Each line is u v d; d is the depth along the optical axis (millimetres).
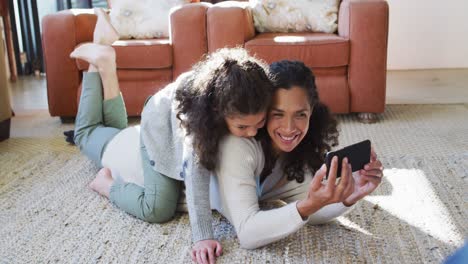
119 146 1759
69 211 1650
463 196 1698
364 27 2576
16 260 1367
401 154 2133
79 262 1352
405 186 1790
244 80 1211
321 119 1403
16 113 3037
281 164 1463
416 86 3514
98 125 1935
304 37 2656
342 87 2635
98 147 1829
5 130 2467
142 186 1630
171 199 1545
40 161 2135
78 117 1937
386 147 2238
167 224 1556
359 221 1544
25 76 4203
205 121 1287
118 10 3035
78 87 2740
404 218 1558
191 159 1379
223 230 1498
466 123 2582
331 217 1445
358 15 2578
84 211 1648
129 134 1768
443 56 4133
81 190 1817
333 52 2584
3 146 2373
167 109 1555
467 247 502
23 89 3709
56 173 1989
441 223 1521
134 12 3033
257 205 1351
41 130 2652
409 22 4094
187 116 1330
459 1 4031
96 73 1942
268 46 2592
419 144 2270
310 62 2598
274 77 1257
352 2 2615
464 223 1518
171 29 2701
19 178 1942
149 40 2844
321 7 2951
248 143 1339
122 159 1715
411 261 1325
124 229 1526
